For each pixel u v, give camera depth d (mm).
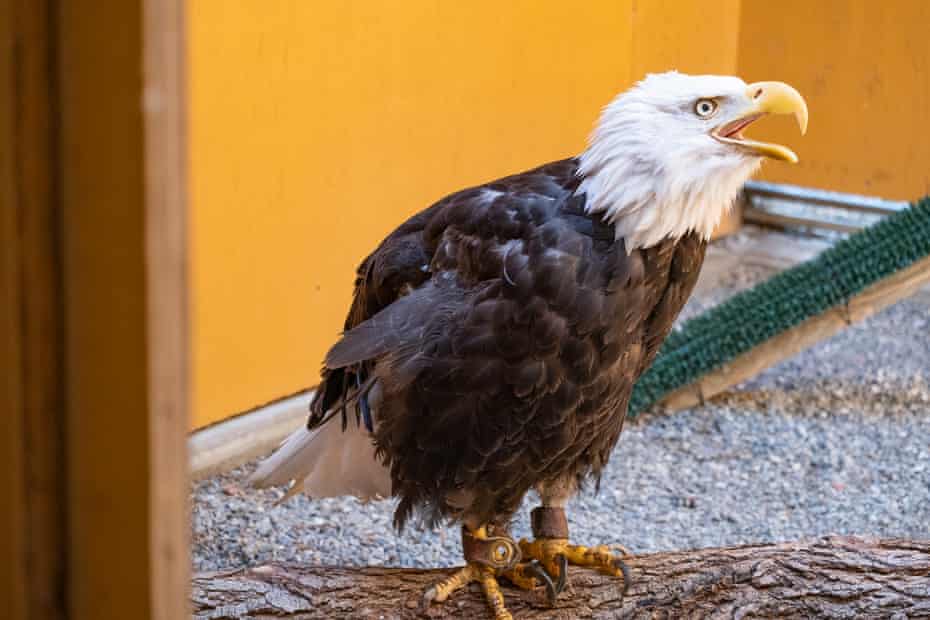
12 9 1404
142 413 1517
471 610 4277
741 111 3967
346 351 4289
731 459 8016
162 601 1598
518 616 4277
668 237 4074
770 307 8805
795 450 8172
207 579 4223
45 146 1456
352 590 4238
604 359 4195
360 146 8297
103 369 1521
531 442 4328
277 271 7980
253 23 7332
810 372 9523
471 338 4141
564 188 4188
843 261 9008
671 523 7121
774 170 12516
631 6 10422
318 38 7758
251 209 7688
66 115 1441
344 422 4754
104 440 1550
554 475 4547
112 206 1457
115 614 1613
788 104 3967
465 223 4270
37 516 1586
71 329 1515
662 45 10945
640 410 8500
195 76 7102
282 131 7723
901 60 11305
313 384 8477
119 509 1569
